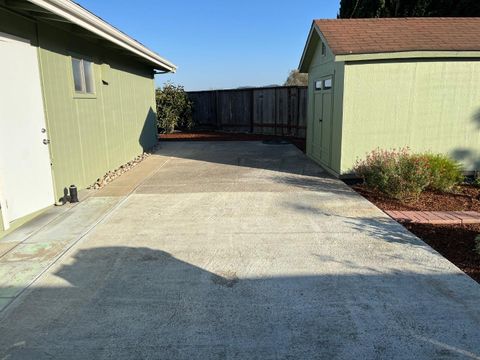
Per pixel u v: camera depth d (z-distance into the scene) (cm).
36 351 259
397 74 715
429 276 357
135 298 324
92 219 525
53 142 579
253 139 1488
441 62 718
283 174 816
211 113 1827
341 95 729
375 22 852
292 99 1511
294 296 325
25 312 304
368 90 718
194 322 290
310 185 713
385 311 301
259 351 258
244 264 386
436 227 489
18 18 492
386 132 739
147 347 262
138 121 1109
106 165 821
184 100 1761
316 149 958
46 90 560
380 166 641
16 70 491
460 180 696
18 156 496
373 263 385
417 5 1241
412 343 263
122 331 280
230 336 273
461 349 257
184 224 504
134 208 575
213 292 332
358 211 553
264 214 543
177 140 1498
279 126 1580
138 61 1107
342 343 264
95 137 758
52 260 396
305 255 406
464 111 746
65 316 299
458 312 299
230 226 495
